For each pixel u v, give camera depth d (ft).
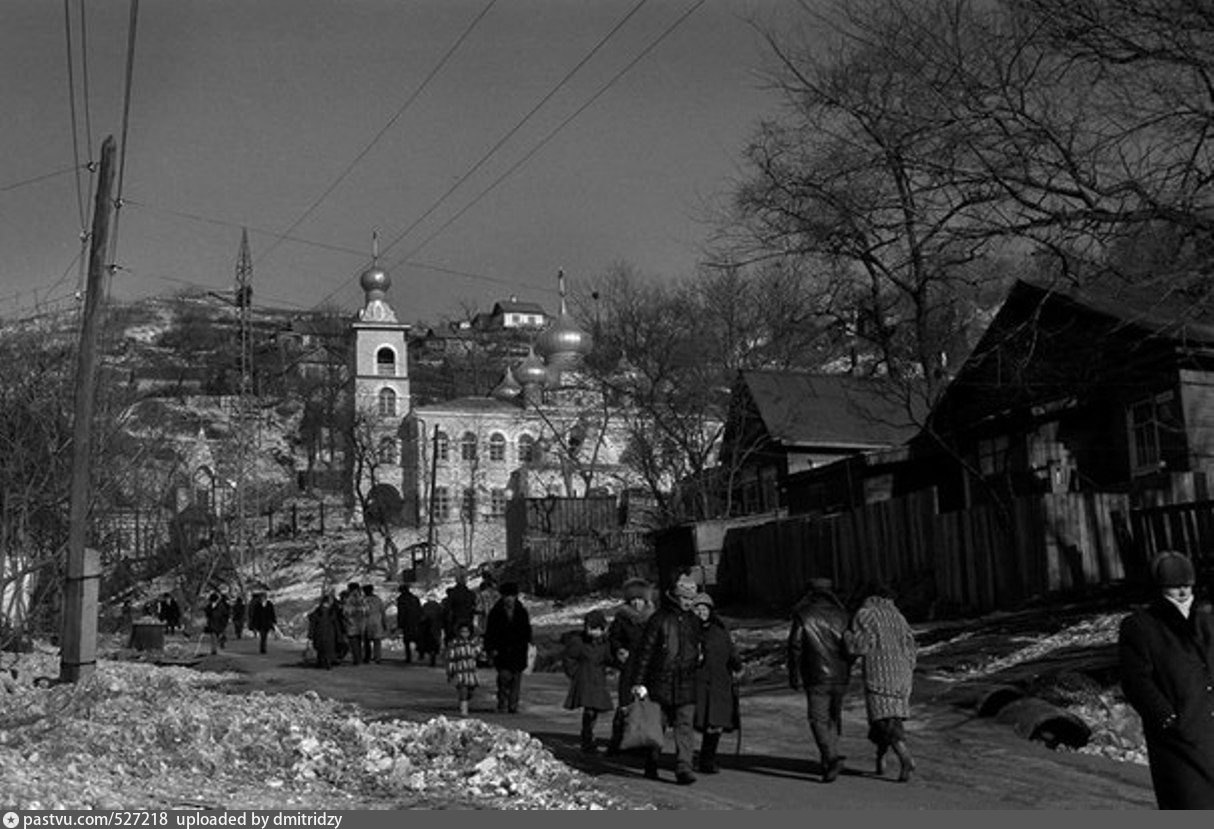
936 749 46.55
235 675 93.76
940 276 70.08
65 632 74.79
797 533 116.88
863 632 41.50
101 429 128.47
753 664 83.05
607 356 204.85
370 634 104.78
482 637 75.00
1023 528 86.33
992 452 123.54
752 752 47.83
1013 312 104.83
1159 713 24.90
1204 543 76.59
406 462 355.97
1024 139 61.05
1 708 61.26
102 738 45.32
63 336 134.82
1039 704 49.39
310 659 110.83
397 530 292.61
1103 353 95.76
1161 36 58.65
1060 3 59.47
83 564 75.05
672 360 191.21
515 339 608.19
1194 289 65.10
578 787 40.52
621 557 176.96
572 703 48.16
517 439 357.41
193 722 47.14
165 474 214.07
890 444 167.84
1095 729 48.80
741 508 180.75
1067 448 111.86
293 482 378.12
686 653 41.68
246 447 265.95
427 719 61.16
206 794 37.58
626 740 41.27
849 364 177.27
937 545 94.68
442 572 254.68
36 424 119.55
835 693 41.57
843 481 146.92
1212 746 24.61
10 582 106.52
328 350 447.83
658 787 40.73
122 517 200.13
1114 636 66.74
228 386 473.67
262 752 44.86
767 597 122.42
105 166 78.64
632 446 201.98
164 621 184.44
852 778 42.09
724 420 192.54
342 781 41.73
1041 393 102.73
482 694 76.07
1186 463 99.71
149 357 507.71
